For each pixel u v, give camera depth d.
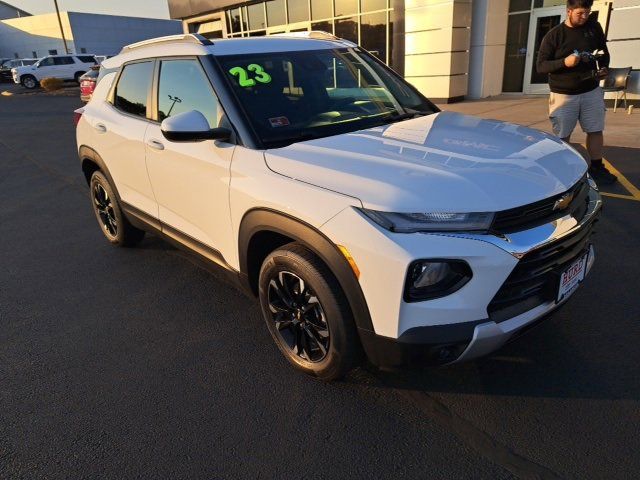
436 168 2.27
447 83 12.69
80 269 4.47
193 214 3.27
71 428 2.52
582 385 2.58
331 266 2.27
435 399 2.56
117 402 2.70
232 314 3.56
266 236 2.74
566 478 2.06
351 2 14.72
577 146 7.27
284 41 3.50
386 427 2.40
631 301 3.30
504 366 2.75
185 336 3.31
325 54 3.50
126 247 4.91
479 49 12.88
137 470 2.24
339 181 2.29
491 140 2.67
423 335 2.10
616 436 2.25
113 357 3.12
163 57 3.52
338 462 2.22
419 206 2.06
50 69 32.72
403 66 13.53
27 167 9.26
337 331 2.39
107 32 54.66
